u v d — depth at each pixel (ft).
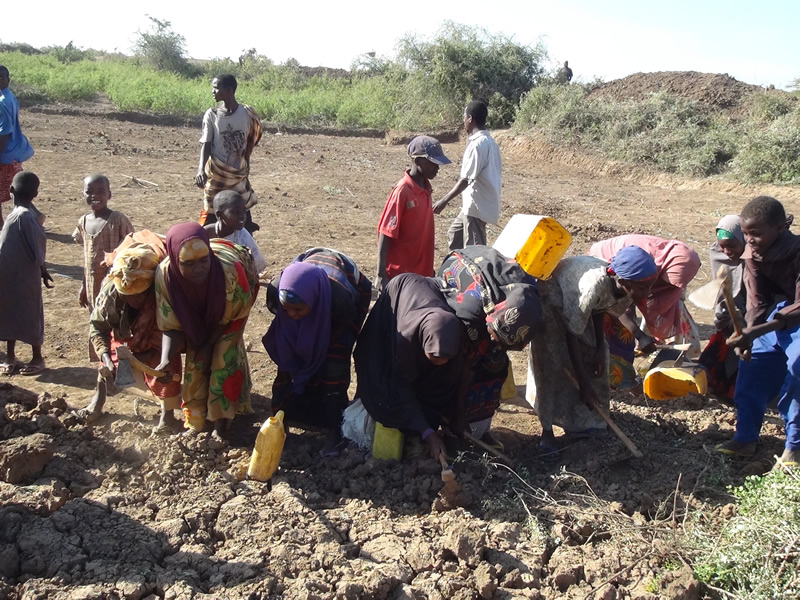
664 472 15.74
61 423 15.87
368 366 15.48
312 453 16.21
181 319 14.83
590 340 16.08
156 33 133.59
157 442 15.33
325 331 15.51
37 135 61.00
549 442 16.71
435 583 12.00
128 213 37.93
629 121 68.13
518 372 22.00
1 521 12.57
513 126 80.38
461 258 15.35
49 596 11.21
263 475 14.57
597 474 15.67
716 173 59.67
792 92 68.39
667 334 18.37
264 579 11.80
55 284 26.71
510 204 48.14
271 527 13.07
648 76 81.61
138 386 16.29
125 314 15.46
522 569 12.61
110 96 88.02
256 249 19.43
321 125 86.53
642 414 18.60
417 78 91.40
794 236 14.76
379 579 11.77
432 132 85.05
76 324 23.20
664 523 13.71
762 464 15.87
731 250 17.48
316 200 45.03
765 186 55.06
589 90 85.20
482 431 16.52
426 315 14.14
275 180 50.75
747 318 16.03
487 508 14.29
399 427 15.26
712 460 16.10
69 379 19.42
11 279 18.83
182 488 14.30
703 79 76.18
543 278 15.03
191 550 12.43
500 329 13.96
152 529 12.89
